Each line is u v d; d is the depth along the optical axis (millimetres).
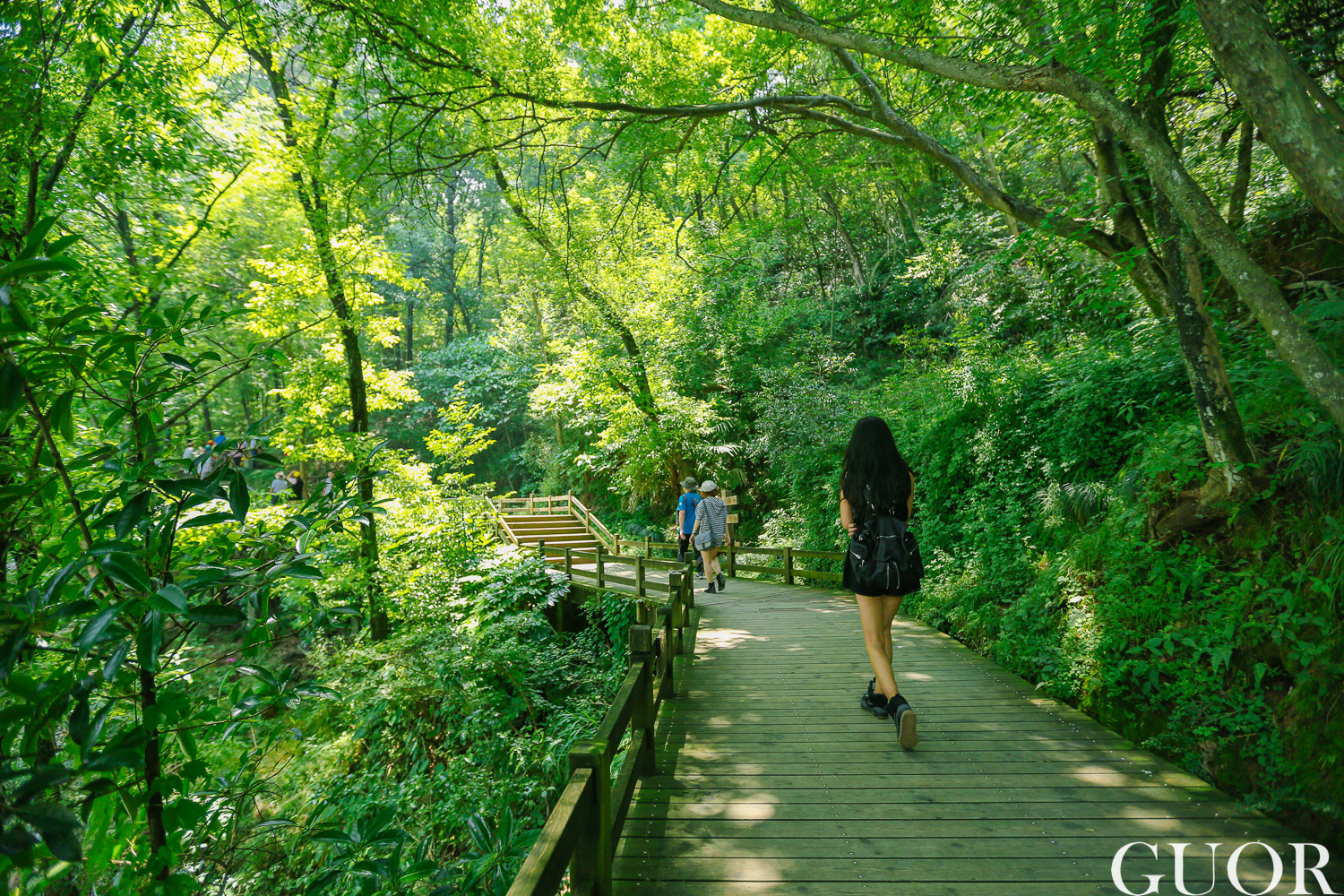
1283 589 4402
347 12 7652
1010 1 5559
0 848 1460
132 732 1920
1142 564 5320
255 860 4508
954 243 12211
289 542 2506
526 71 9039
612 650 9094
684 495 10742
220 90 9008
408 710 7660
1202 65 5598
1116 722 4941
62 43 5129
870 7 6184
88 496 2500
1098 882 2686
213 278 9555
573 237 14836
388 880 2723
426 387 27906
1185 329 5059
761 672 5855
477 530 11070
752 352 18734
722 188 12844
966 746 4086
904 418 10898
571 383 16922
